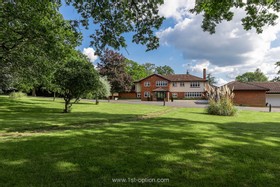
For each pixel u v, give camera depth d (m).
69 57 15.21
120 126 8.32
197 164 3.82
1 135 6.49
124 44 6.66
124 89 44.12
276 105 35.00
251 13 7.08
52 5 11.20
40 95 48.00
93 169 3.46
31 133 6.99
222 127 8.65
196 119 11.90
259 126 9.59
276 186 3.00
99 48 6.62
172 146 5.06
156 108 21.42
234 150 4.82
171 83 48.62
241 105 32.16
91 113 14.78
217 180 3.14
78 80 14.52
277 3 6.79
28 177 3.09
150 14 6.50
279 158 4.29
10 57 14.03
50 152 4.37
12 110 15.78
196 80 47.38
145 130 7.33
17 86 25.75
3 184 2.86
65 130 7.57
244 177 3.28
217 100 16.23
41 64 15.47
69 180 3.03
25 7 10.09
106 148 4.77
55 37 12.00
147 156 4.22
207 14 7.43
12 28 11.29
